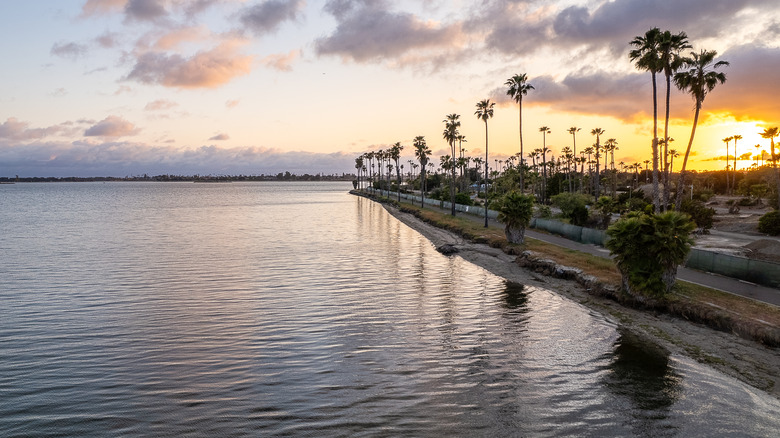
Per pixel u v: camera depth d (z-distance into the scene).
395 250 55.19
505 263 44.66
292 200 191.88
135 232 73.69
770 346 21.05
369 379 18.75
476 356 21.22
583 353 21.47
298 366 20.05
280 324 25.78
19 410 16.34
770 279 28.12
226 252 52.88
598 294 31.25
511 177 136.62
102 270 41.62
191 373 19.33
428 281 37.41
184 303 30.17
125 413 16.11
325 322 26.22
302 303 30.30
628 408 16.34
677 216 27.48
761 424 15.29
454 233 69.50
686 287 28.28
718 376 18.72
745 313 23.47
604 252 44.00
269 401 16.92
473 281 37.34
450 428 15.05
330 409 16.31
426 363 20.39
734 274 30.56
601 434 14.69
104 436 14.73
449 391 17.70
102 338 23.52
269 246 58.03
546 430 14.92
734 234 58.22
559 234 56.97
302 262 46.41
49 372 19.44
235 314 27.69
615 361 20.47
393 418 15.69
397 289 34.53
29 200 190.00
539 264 40.69
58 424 15.44
